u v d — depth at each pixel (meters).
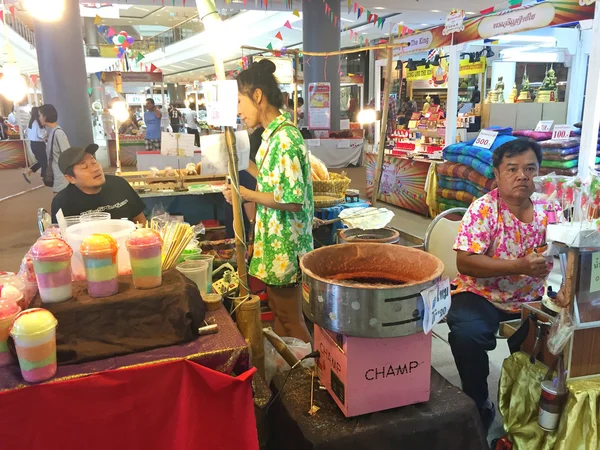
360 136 11.50
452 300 2.04
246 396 1.31
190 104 20.02
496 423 2.04
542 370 1.64
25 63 13.28
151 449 1.28
